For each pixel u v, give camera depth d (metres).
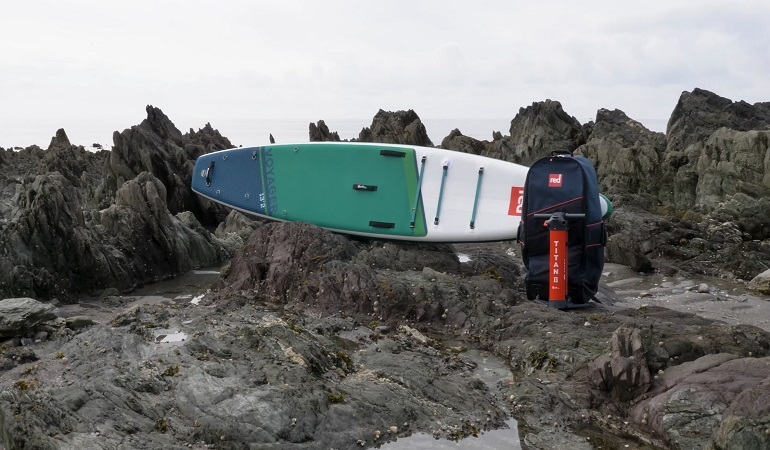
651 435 6.49
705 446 5.90
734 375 6.77
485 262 11.87
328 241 11.13
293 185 12.43
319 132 24.72
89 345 7.87
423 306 9.54
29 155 24.39
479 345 8.89
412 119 26.05
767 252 13.34
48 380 7.14
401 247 11.92
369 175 12.06
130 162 17.97
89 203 17.98
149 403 6.41
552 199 9.83
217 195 13.02
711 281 11.98
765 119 26.31
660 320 9.13
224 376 6.82
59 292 10.54
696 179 18.30
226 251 14.11
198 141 23.67
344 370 7.51
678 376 6.98
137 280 11.84
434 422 6.65
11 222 10.77
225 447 5.91
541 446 6.33
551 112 26.78
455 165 11.83
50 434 5.77
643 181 19.42
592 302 10.20
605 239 10.02
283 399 6.38
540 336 8.67
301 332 8.30
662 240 13.84
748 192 16.70
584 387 7.20
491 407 7.01
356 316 9.62
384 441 6.30
